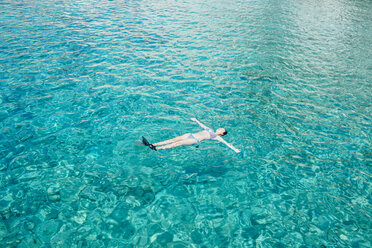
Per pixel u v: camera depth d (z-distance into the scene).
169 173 6.48
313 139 8.35
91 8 22.28
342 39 19.73
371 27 23.69
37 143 7.09
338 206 5.99
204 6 27.56
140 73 11.77
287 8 29.75
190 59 13.91
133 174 6.36
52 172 6.21
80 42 14.66
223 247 4.84
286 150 7.74
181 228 5.14
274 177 6.70
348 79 13.12
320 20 25.28
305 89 11.73
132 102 9.41
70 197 5.59
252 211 5.68
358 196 6.31
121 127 8.02
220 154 7.29
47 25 16.89
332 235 5.26
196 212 5.53
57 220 5.07
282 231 5.27
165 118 8.64
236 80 12.02
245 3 30.86
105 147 7.16
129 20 19.98
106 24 18.42
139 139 7.55
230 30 19.89
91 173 6.29
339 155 7.71
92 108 8.86
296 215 5.68
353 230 5.40
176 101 9.78
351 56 16.38
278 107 10.05
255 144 7.87
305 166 7.17
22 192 5.62
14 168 6.22
